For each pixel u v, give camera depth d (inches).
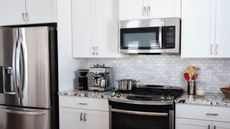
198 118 105.2
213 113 102.6
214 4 109.0
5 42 134.6
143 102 108.4
